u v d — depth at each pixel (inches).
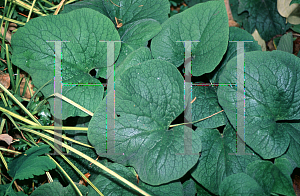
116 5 23.8
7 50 22.0
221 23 21.9
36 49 21.8
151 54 22.6
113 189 21.1
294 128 22.1
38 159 20.9
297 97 21.7
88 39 22.0
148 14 23.6
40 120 22.3
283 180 21.2
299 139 21.9
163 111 21.5
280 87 21.7
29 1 23.5
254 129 21.7
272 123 21.8
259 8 26.2
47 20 21.8
